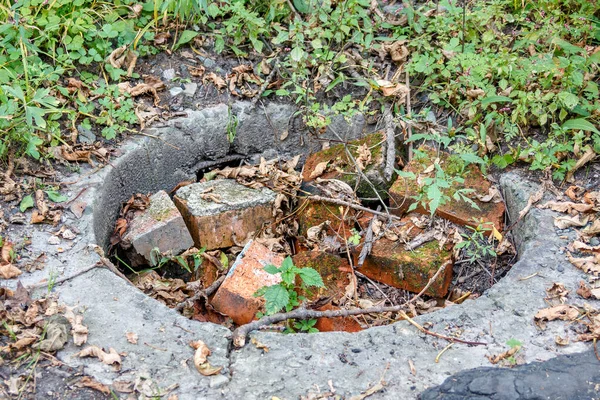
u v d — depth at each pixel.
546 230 1.88
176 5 2.11
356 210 2.01
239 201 2.00
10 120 1.95
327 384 1.64
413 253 1.92
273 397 1.62
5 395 1.62
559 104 2.04
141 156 2.04
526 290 1.78
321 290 1.89
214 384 1.64
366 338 1.71
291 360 1.67
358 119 2.16
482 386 1.64
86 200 1.91
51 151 1.96
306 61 2.16
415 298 1.86
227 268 1.97
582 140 2.02
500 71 2.06
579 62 2.05
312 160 2.10
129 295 1.76
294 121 2.16
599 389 1.63
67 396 1.62
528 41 2.10
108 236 1.97
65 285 1.77
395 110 2.14
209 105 2.12
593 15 2.22
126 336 1.70
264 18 2.22
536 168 1.99
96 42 2.10
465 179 2.02
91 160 1.98
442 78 2.16
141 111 2.07
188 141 2.10
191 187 2.04
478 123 2.09
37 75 2.03
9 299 1.73
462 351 1.69
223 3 2.23
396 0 2.31
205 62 2.16
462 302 1.84
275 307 1.77
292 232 2.03
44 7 2.12
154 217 1.97
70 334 1.69
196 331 1.71
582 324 1.72
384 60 2.20
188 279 1.98
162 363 1.66
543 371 1.66
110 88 2.06
